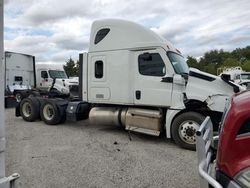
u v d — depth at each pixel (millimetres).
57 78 15883
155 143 5930
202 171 1845
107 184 3654
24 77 16406
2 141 1536
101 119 6758
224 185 1808
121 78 6266
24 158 4719
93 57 6676
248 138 1725
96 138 6336
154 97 5879
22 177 3844
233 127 1782
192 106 5535
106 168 4270
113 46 6359
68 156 4867
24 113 8711
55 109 7797
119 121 6543
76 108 7406
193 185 3633
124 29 6219
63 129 7391
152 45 5883
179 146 5594
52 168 4234
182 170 4203
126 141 6082
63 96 9570
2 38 1480
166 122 5730
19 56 16016
